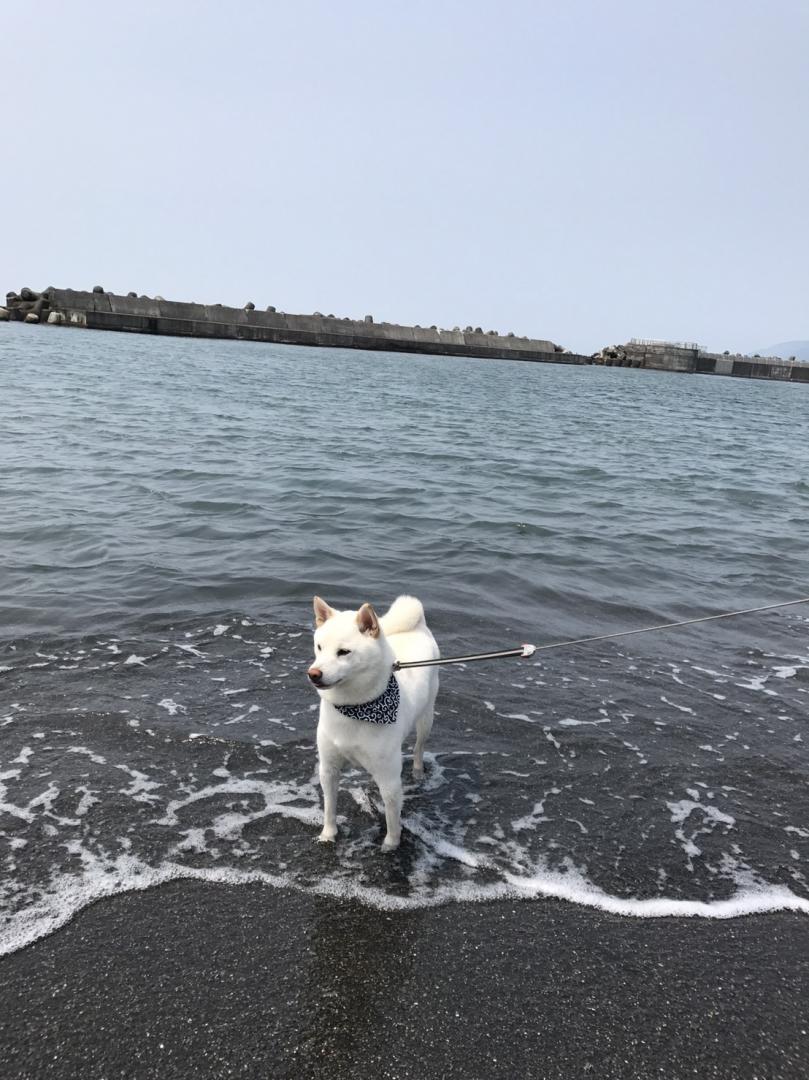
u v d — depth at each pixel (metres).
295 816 1.96
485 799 2.08
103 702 2.39
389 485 5.89
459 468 6.97
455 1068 1.36
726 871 1.87
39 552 3.71
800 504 6.38
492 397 16.81
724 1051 1.43
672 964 1.60
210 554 3.86
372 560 3.94
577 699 2.63
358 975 1.52
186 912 1.63
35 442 6.65
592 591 3.72
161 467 5.93
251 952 1.55
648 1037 1.44
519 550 4.33
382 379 19.91
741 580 4.09
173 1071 1.33
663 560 4.37
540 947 1.61
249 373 17.80
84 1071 1.32
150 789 2.01
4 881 1.68
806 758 2.36
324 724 1.82
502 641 3.04
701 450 9.98
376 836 1.91
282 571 3.66
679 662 2.99
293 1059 1.36
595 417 13.82
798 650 3.17
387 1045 1.39
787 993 1.55
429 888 1.75
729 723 2.53
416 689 1.98
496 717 2.48
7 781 1.99
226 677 2.61
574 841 1.94
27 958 1.50
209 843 1.84
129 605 3.14
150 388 12.41
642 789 2.16
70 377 13.21
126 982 1.47
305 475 6.02
